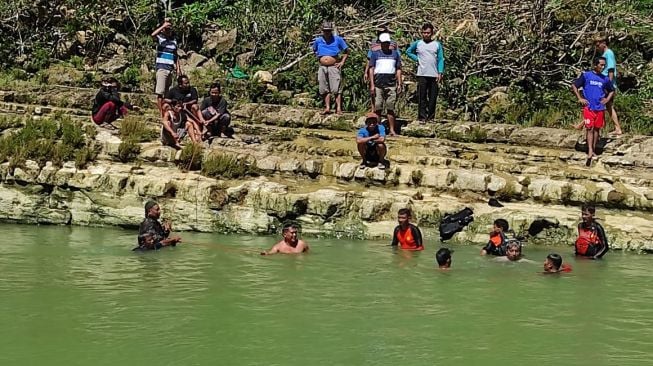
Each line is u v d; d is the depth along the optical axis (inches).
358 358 280.8
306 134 589.0
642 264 440.5
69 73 724.7
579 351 292.2
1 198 542.0
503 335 309.3
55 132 567.5
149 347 290.2
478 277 404.5
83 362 274.4
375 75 592.7
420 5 819.4
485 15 781.3
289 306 345.4
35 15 800.9
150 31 819.4
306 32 797.2
